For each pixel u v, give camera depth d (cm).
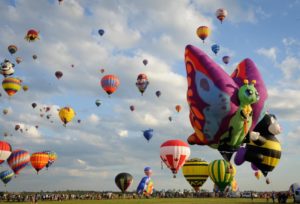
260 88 1811
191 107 1795
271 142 2169
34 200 4375
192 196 6619
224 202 3856
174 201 4231
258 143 2142
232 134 1744
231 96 1689
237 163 2253
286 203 3488
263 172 2244
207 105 1711
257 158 2170
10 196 5391
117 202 4062
